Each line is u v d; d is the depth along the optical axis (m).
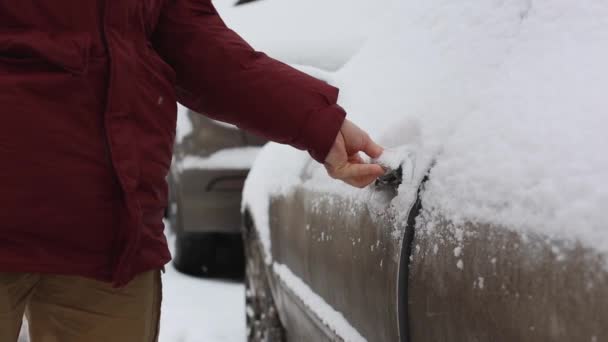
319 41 3.51
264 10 4.18
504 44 1.30
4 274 1.22
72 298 1.34
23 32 1.21
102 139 1.25
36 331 1.39
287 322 2.38
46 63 1.21
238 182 4.07
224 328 3.52
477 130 1.19
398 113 1.55
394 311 1.34
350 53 3.32
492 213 1.06
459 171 1.18
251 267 2.95
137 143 1.30
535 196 0.98
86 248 1.25
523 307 0.96
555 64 1.13
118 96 1.26
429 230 1.22
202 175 4.09
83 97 1.23
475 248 1.08
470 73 1.34
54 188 1.20
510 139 1.09
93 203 1.24
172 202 4.96
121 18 1.29
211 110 1.53
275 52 3.60
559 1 1.22
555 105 1.05
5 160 1.17
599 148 0.93
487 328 1.04
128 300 1.37
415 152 1.35
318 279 1.86
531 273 0.95
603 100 0.98
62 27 1.23
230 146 4.10
